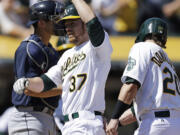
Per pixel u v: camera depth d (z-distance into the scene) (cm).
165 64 1488
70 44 1942
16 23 3209
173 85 1475
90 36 1395
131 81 1402
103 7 3191
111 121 1409
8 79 3117
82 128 1396
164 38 1541
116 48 3039
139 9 3281
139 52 1458
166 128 1407
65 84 1474
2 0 3206
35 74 1614
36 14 1683
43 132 1623
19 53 1639
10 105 3206
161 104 1425
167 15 3319
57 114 2095
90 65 1438
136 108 1471
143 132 1421
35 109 1619
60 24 1599
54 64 1672
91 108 1423
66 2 1808
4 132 2609
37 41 1645
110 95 3130
